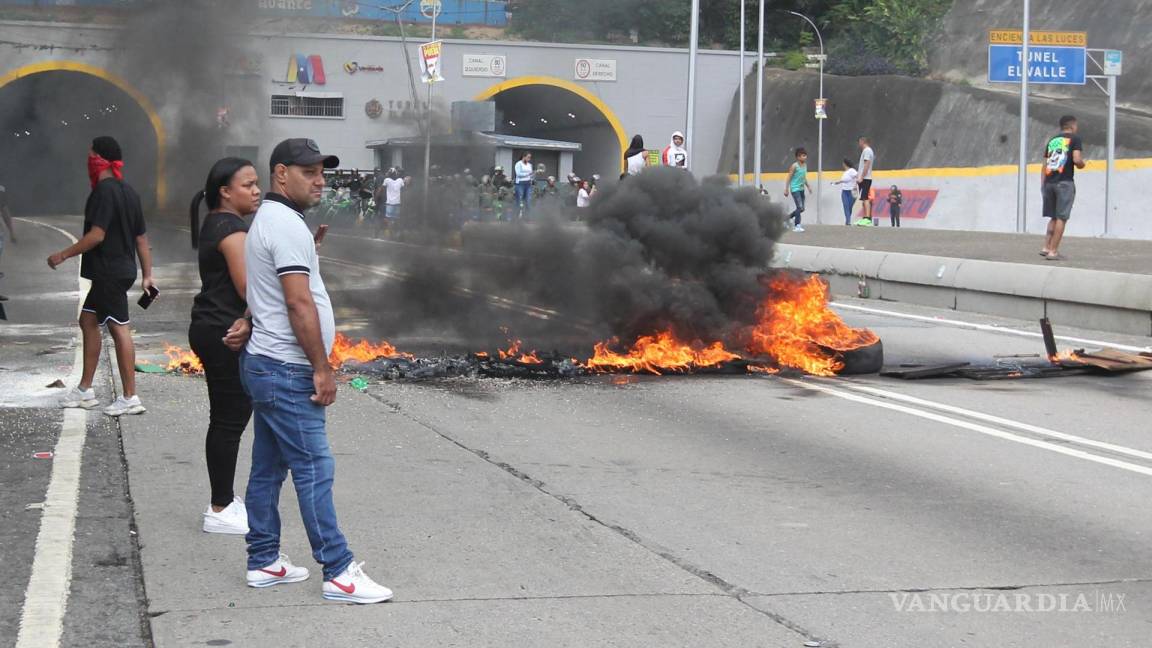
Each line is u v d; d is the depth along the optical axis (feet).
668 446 26.18
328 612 15.83
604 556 18.39
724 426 28.32
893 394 32.78
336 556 16.22
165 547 18.56
